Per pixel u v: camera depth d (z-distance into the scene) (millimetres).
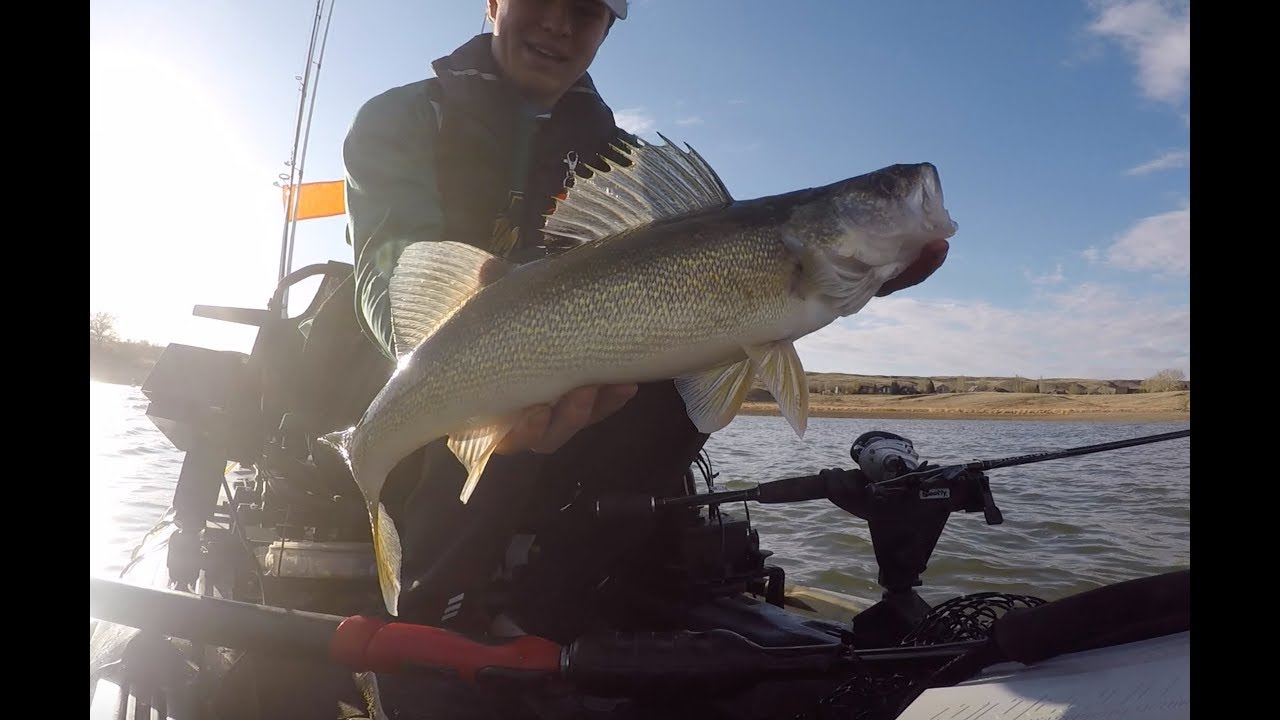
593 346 758
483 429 799
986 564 1903
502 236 1089
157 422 1043
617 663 666
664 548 1091
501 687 677
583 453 1008
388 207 1016
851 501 938
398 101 1097
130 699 804
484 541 936
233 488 1506
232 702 858
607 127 1229
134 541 2113
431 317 831
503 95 1129
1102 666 505
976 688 534
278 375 1065
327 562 1102
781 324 762
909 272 804
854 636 957
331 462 1061
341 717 853
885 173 758
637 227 784
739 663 664
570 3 1096
